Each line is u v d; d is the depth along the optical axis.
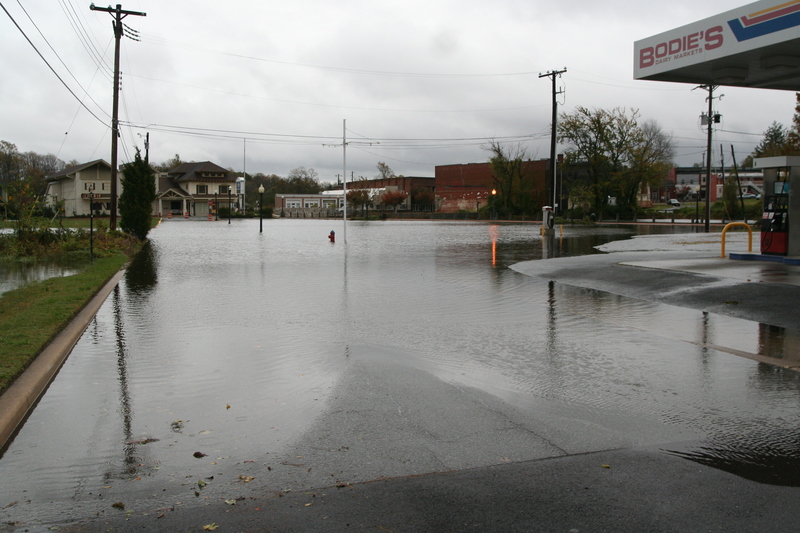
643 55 16.55
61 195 82.94
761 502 3.97
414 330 9.77
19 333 8.65
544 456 4.74
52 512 3.89
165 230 50.62
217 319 10.75
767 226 16.88
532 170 82.19
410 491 4.15
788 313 10.26
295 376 7.06
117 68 30.42
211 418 5.66
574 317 10.89
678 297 12.45
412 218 92.38
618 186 67.00
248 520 3.77
